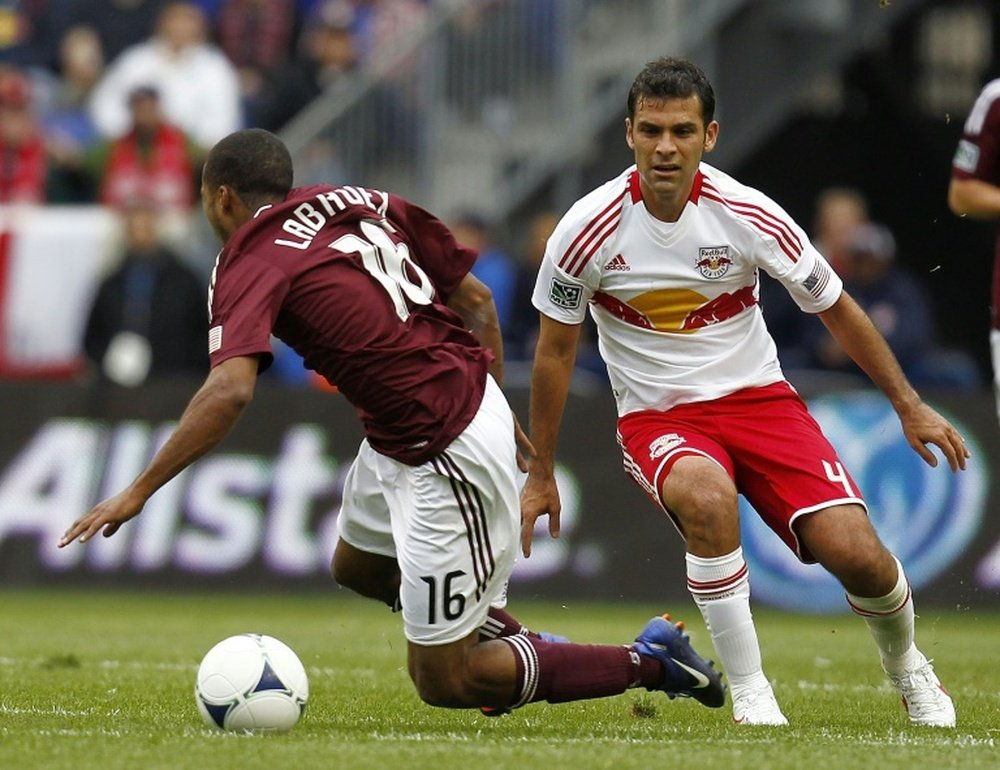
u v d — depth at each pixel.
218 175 19.03
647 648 19.72
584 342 50.25
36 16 64.81
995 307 29.31
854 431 42.91
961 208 29.30
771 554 43.16
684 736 18.72
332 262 18.56
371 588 20.41
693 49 54.12
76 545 45.94
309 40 62.66
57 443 46.47
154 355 50.81
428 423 18.38
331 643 33.59
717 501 19.84
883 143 66.44
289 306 18.44
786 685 26.38
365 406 18.62
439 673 18.69
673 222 20.58
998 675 28.22
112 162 56.38
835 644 34.75
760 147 65.50
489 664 18.86
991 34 66.06
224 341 17.92
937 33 65.88
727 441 20.75
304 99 61.47
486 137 55.38
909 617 20.47
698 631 37.78
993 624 40.00
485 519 18.55
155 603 43.25
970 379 51.62
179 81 60.00
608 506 44.06
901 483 42.69
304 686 18.70
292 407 45.62
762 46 54.97
